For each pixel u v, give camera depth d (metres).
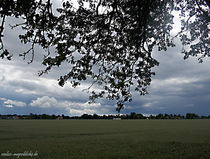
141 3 7.95
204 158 9.16
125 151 12.03
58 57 6.51
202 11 8.98
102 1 7.98
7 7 5.45
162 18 8.85
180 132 28.09
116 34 9.05
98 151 12.33
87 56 8.06
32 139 21.06
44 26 6.84
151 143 16.03
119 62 9.30
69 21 7.78
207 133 25.58
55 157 10.77
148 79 9.36
